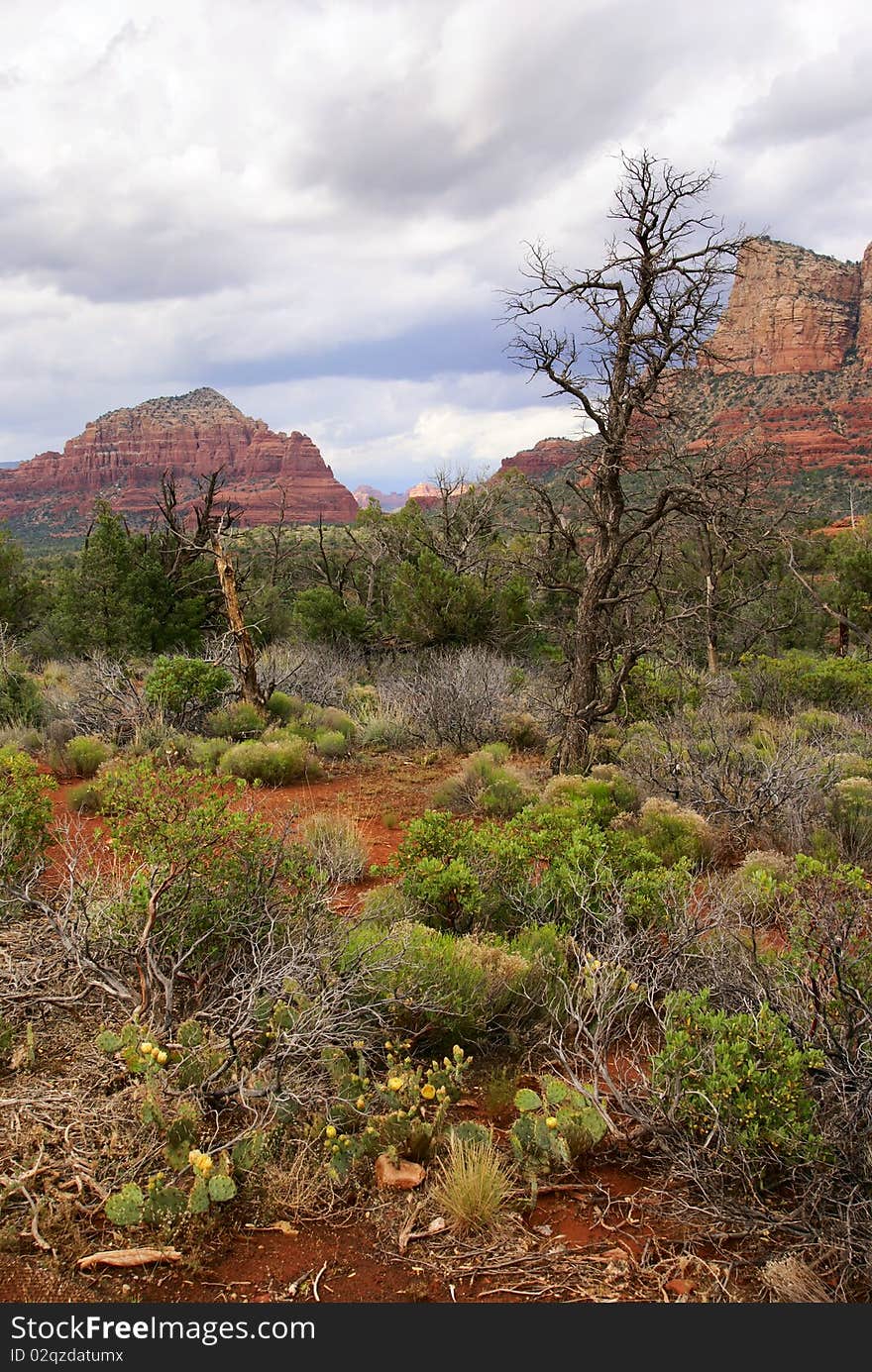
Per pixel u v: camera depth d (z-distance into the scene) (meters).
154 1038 3.66
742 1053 3.43
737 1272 2.96
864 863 7.75
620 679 10.80
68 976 4.41
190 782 5.50
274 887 4.94
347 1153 3.34
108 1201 2.92
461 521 27.23
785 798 8.55
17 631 22.42
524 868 6.04
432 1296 2.79
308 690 16.06
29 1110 3.49
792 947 4.31
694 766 9.64
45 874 6.08
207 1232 3.01
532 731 13.54
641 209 10.13
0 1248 2.85
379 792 10.40
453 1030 4.38
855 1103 3.21
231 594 13.62
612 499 11.02
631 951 4.96
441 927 5.64
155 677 12.65
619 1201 3.34
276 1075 3.51
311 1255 2.97
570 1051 4.41
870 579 23.38
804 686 15.59
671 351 10.33
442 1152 3.51
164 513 20.30
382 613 24.50
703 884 6.80
